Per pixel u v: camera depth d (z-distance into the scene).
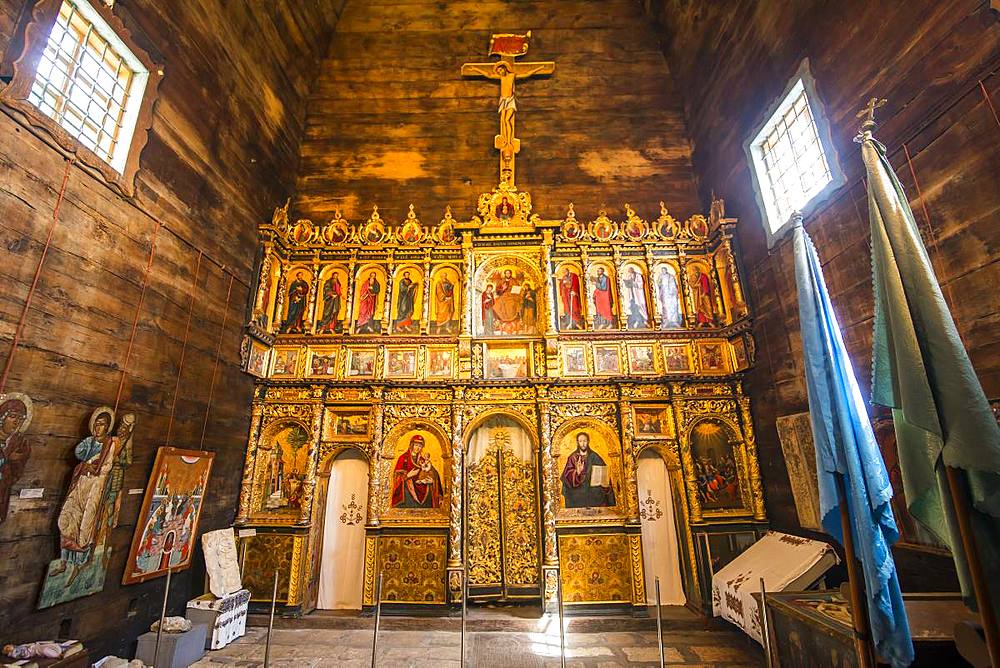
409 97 12.49
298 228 10.71
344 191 11.58
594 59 12.92
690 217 11.41
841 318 6.65
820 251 7.10
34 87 5.23
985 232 4.63
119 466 5.99
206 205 8.09
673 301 10.31
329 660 6.62
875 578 3.49
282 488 9.16
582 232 10.70
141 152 6.57
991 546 2.77
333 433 9.48
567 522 8.87
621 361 9.87
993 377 4.54
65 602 5.26
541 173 11.85
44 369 5.10
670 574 9.12
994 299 4.55
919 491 3.11
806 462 7.67
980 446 2.67
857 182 6.35
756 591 6.52
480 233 10.49
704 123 11.23
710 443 9.41
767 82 8.66
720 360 9.80
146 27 6.70
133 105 6.52
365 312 10.36
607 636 7.56
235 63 9.01
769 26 8.49
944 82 5.07
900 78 5.64
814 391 4.05
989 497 2.70
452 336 9.92
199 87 7.91
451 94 12.57
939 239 5.12
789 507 8.13
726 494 9.09
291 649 7.02
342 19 12.88
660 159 11.95
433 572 8.70
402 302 10.40
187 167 7.59
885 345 3.34
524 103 12.59
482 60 12.98
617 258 10.52
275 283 10.16
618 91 12.66
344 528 9.27
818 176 7.43
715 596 7.70
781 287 8.35
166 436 6.96
